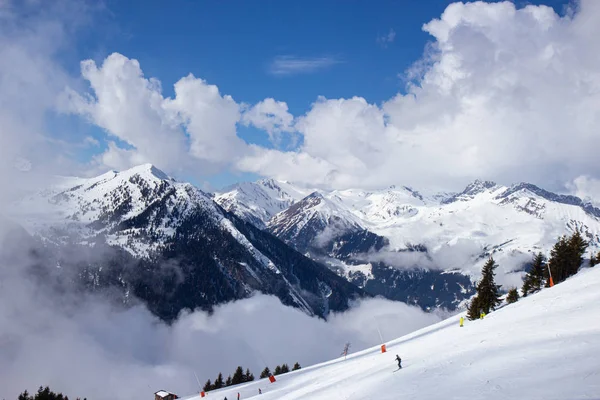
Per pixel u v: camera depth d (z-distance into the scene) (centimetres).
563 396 2334
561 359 2988
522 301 6391
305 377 7262
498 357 3494
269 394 6106
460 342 4672
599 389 2320
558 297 5344
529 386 2627
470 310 8362
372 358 6188
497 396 2598
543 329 3984
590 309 4253
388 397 3253
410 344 6378
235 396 7494
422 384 3362
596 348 3038
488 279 8394
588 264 9344
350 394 3856
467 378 3173
